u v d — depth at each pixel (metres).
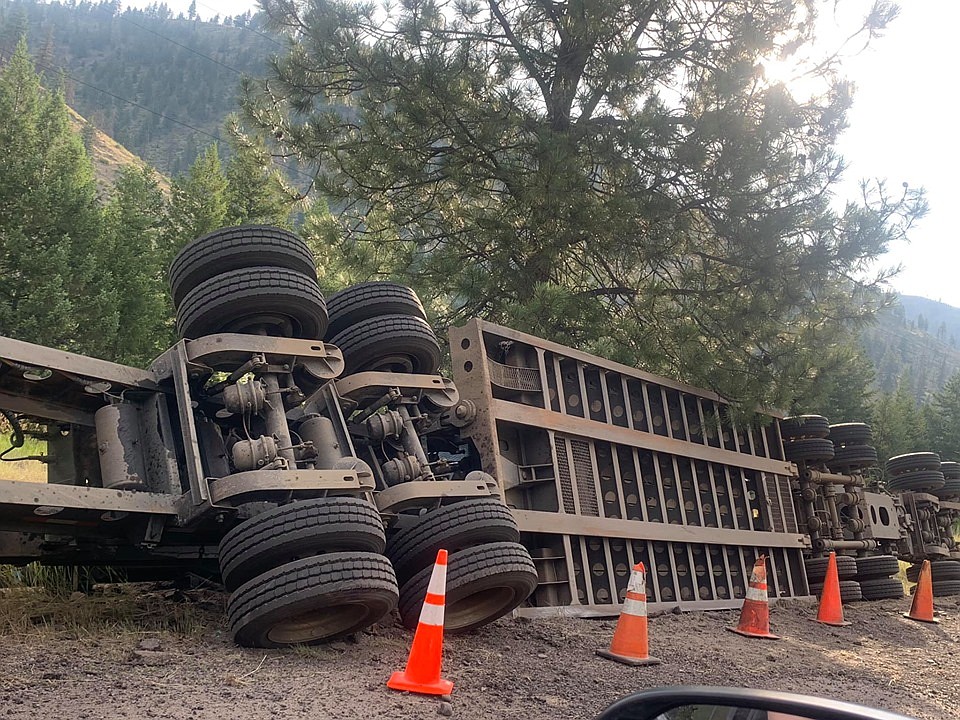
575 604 7.93
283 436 5.79
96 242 25.31
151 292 26.02
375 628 6.08
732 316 12.07
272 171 15.05
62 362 5.23
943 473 18.14
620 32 12.66
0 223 24.31
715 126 11.87
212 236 6.15
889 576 14.14
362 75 12.66
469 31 13.13
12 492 4.57
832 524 13.71
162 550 6.21
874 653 8.85
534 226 12.51
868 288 12.84
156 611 5.82
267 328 6.18
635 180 12.16
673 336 11.73
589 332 12.45
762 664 7.21
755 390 11.31
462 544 6.15
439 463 7.02
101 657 4.57
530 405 8.47
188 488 5.64
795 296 12.23
